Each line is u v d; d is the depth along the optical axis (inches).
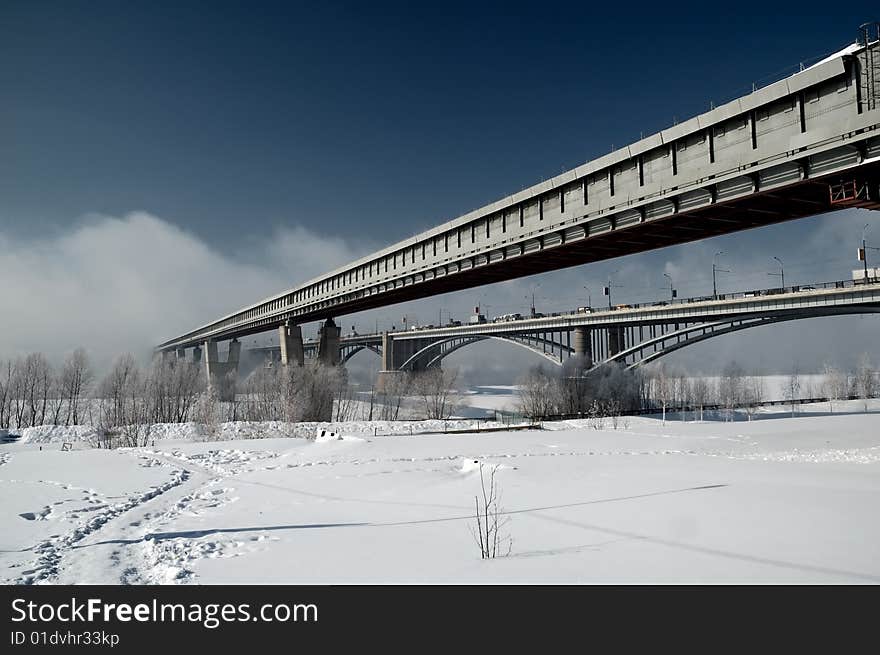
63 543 428.5
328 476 802.8
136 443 1678.2
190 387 2687.0
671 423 1982.0
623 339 3314.5
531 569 325.1
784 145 895.1
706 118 1002.1
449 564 344.5
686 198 1079.6
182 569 351.6
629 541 385.4
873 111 774.5
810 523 429.1
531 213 1459.2
